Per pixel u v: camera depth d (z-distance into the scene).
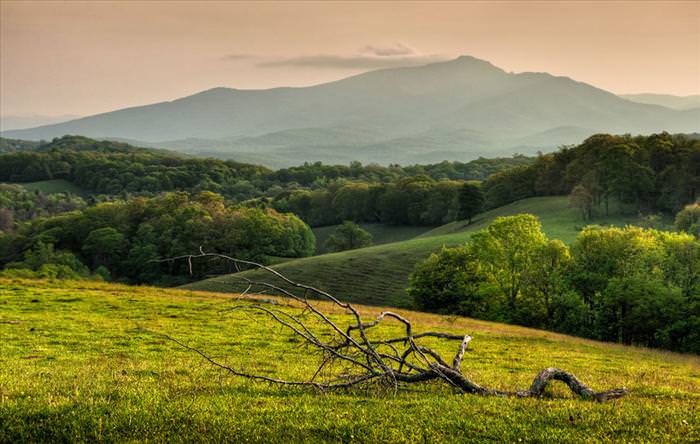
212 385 14.28
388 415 11.02
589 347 37.84
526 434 10.10
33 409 10.56
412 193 184.00
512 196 167.50
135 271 133.88
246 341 27.31
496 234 69.88
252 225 131.38
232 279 99.12
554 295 64.56
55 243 140.25
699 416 11.84
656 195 127.62
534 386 14.16
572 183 151.12
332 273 101.44
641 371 26.41
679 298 55.47
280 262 129.38
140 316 34.12
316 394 13.18
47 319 30.84
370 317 40.66
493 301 68.81
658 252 62.06
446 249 73.88
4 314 31.81
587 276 62.97
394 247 119.75
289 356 23.50
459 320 49.78
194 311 36.75
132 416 10.37
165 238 130.62
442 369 13.70
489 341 35.22
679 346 56.22
